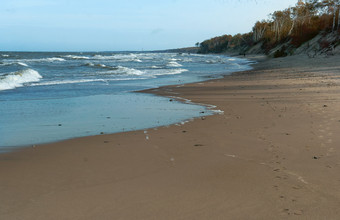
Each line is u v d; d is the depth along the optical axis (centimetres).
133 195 368
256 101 1135
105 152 548
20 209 334
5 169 460
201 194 368
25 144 611
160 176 430
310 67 2788
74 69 3234
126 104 1150
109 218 314
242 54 10681
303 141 588
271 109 957
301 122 752
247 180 409
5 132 719
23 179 420
